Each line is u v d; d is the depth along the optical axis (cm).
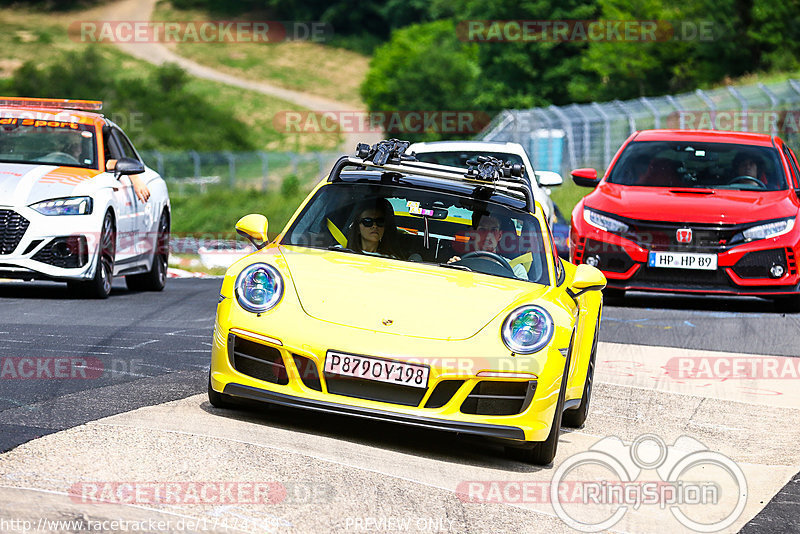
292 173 16712
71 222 3219
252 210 13800
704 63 15700
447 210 1961
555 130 9438
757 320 3438
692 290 3488
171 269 6006
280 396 1628
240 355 1670
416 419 1591
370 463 1529
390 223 1947
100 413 1644
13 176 3262
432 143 4359
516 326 1664
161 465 1375
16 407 1648
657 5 16112
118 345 2381
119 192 3503
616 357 2755
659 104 9425
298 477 1397
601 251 3553
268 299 1680
